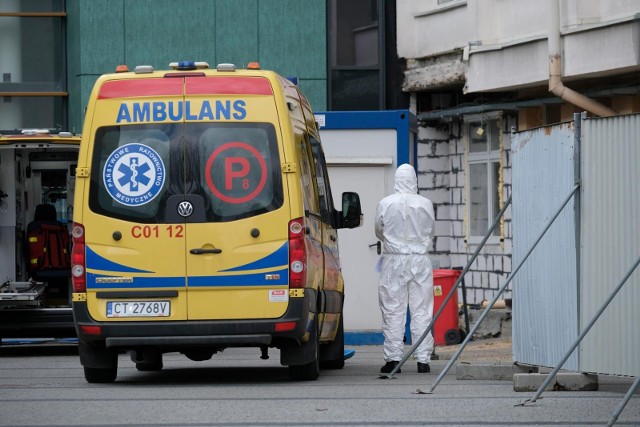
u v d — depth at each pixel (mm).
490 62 51062
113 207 28250
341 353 34812
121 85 28609
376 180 45250
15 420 22594
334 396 26250
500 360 37406
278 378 31500
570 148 26500
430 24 57031
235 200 28156
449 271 45094
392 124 45094
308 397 26016
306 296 28219
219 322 27969
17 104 60969
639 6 44219
